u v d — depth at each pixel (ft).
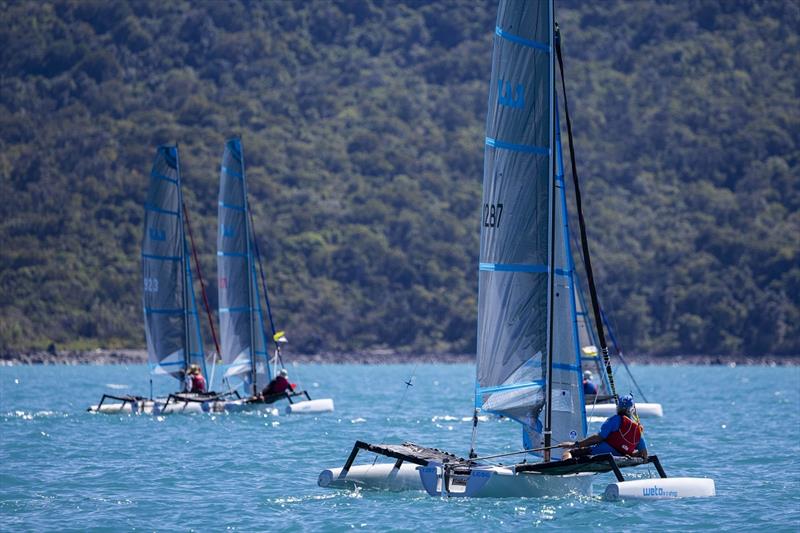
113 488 340.39
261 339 619.67
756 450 444.96
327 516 296.71
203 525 287.69
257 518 295.07
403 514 297.94
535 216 307.78
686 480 319.47
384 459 403.34
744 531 281.74
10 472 371.35
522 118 307.37
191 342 628.69
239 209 618.85
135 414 588.50
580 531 280.72
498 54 306.96
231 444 451.12
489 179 308.19
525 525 285.84
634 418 312.71
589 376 555.28
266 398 589.73
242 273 618.85
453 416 618.85
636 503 310.24
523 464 311.06
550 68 307.58
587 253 321.52
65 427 519.60
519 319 308.40
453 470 320.29
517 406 309.01
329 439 473.26
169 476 363.56
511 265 307.99
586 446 306.96
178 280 624.59
